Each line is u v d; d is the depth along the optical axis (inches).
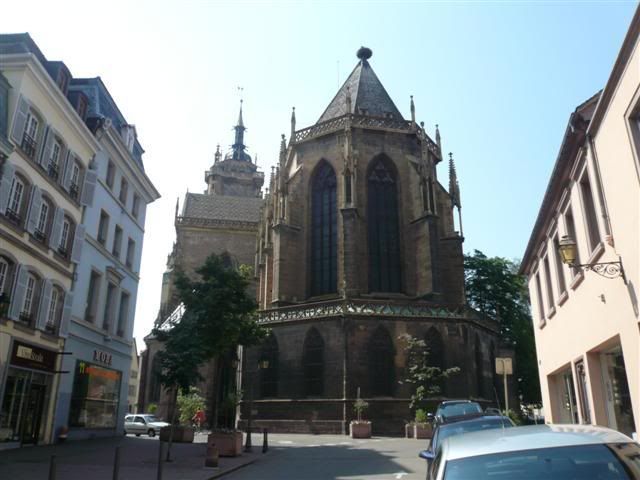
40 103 994.1
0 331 876.0
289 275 1750.7
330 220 1820.9
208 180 3786.9
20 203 951.6
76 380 1135.0
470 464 201.9
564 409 840.3
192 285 1074.1
